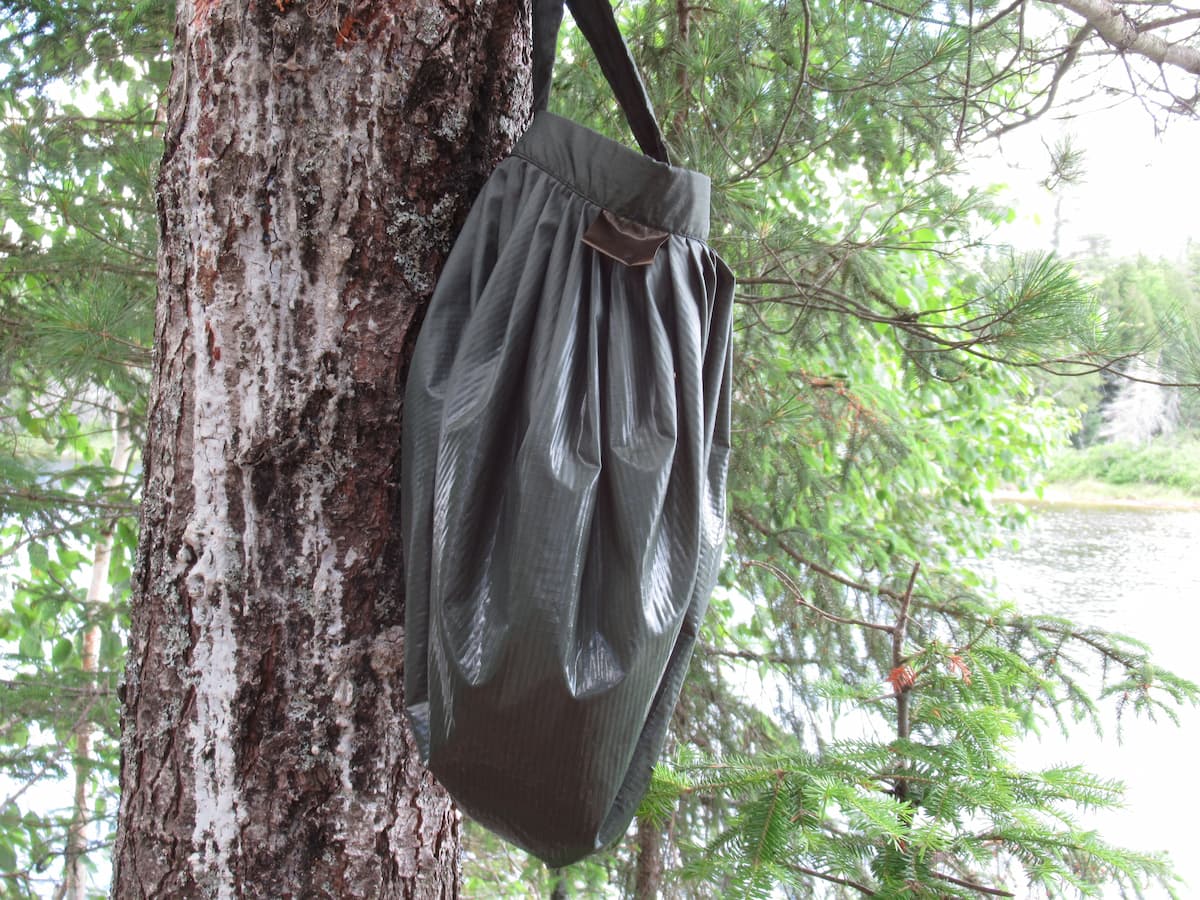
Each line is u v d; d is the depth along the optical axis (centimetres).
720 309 99
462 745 82
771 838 132
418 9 97
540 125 94
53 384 354
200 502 98
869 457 344
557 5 95
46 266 294
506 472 88
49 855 361
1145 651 232
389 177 98
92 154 304
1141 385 358
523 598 79
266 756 99
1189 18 201
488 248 95
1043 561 534
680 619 85
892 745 145
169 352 100
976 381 348
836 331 304
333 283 97
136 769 102
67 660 414
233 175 94
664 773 144
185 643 99
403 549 96
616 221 91
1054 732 366
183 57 98
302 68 94
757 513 328
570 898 337
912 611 317
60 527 361
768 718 329
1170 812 309
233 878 99
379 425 100
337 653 100
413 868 107
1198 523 588
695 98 247
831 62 238
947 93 232
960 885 139
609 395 88
